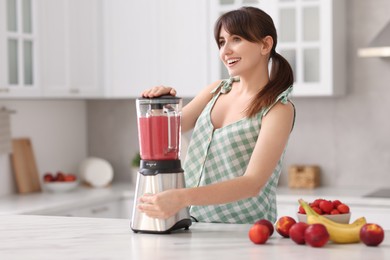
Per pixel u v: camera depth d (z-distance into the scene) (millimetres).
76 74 4906
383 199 4254
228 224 2514
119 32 5090
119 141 5598
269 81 2490
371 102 4848
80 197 4668
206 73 4840
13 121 4914
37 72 4574
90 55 5027
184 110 2744
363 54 4375
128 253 2014
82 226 2473
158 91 2336
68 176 5020
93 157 5617
